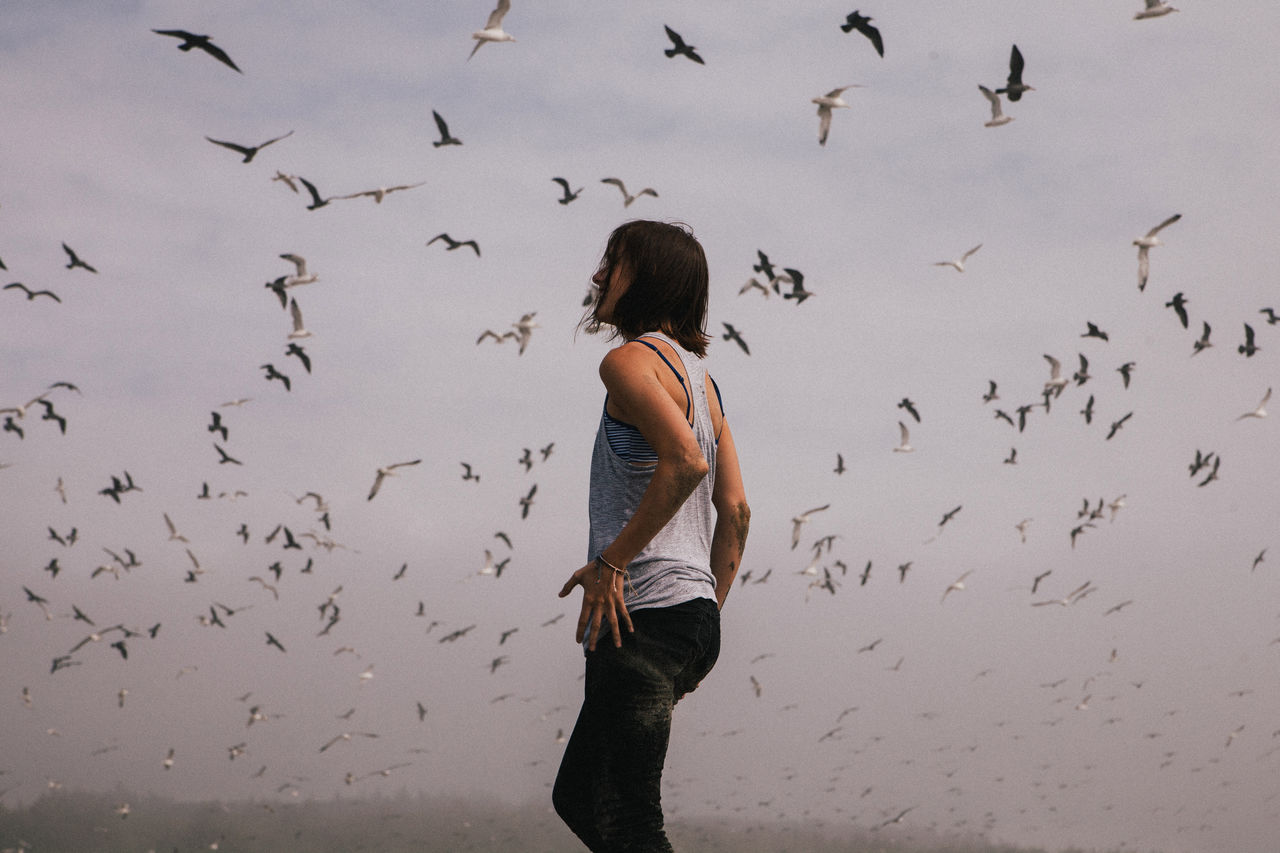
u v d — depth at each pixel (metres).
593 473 1.89
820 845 42.72
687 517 1.83
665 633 1.68
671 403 1.68
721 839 36.59
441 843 35.19
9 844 28.98
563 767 1.70
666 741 1.69
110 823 33.38
